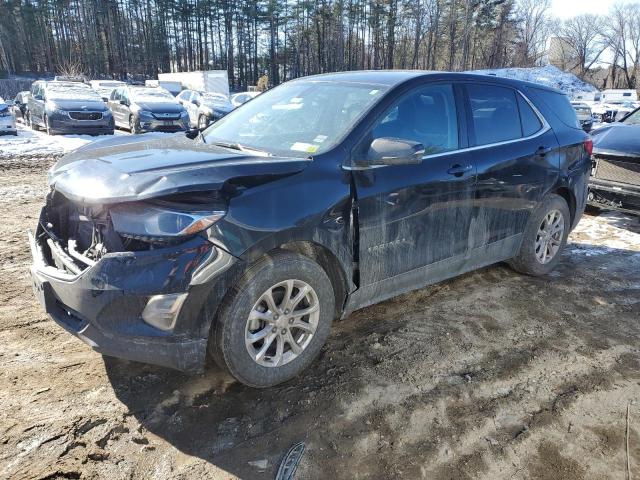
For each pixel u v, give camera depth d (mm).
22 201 6820
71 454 2271
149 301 2287
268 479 2205
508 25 78750
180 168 2479
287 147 3066
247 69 76250
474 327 3633
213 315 2430
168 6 73438
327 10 71750
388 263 3193
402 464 2316
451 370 3074
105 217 2422
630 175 6055
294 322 2779
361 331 3514
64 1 70375
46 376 2814
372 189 2975
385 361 3143
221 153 2881
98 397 2666
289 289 2705
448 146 3520
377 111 3123
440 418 2637
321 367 3055
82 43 71062
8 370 2850
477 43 77438
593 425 2621
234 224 2400
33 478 2115
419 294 4172
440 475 2262
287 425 2541
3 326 3326
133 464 2246
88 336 2377
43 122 14844
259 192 2527
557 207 4496
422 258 3404
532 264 4480
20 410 2527
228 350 2525
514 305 4027
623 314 3943
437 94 3541
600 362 3227
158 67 75000
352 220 2916
